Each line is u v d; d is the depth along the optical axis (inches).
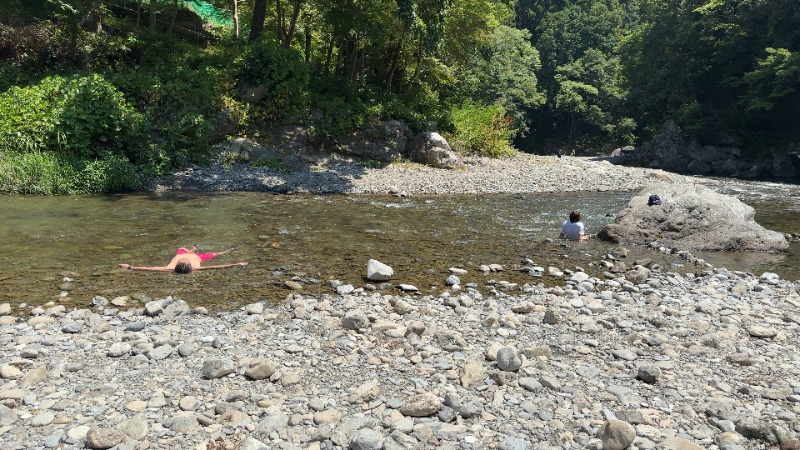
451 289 317.7
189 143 773.3
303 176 780.6
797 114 1654.8
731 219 462.0
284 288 309.6
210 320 254.4
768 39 1679.4
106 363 205.5
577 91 2802.7
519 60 2564.0
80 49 870.4
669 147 1902.1
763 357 224.4
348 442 154.9
